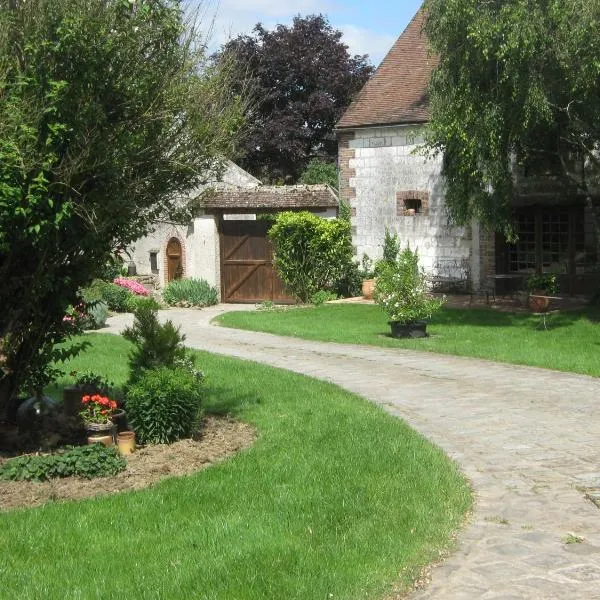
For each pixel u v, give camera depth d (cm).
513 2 1459
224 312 2200
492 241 2184
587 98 1541
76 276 754
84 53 669
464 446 796
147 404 762
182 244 2702
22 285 721
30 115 646
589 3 1399
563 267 2145
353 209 2367
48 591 454
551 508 607
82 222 708
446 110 1559
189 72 763
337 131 2353
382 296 1586
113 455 693
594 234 2097
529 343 1447
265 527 547
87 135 666
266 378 1130
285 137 3872
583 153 1752
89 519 568
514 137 1576
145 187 758
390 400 1023
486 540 543
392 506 591
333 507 584
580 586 470
